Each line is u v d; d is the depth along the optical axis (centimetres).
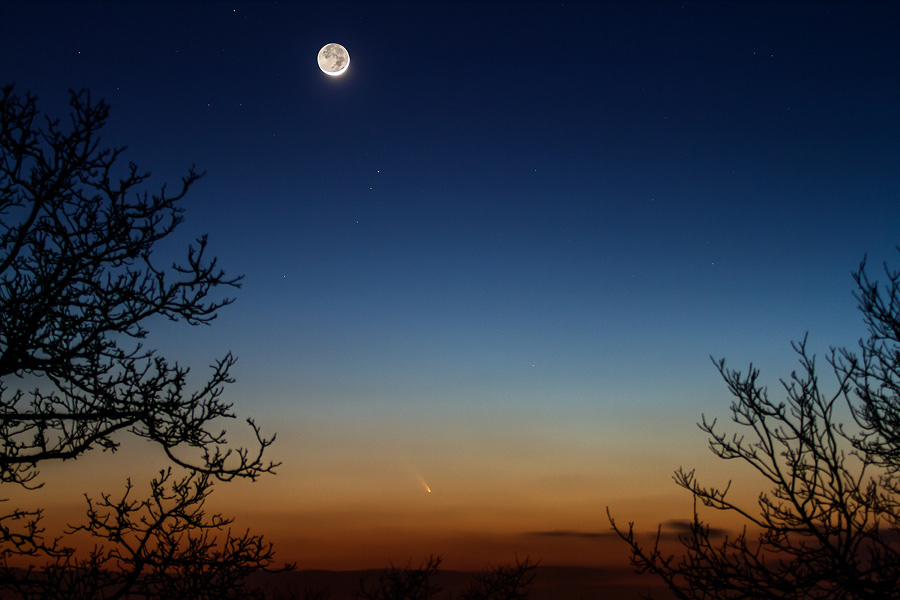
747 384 682
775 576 616
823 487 624
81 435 757
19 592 683
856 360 712
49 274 716
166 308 767
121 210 746
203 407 810
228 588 768
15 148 697
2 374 694
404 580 1128
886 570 598
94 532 784
